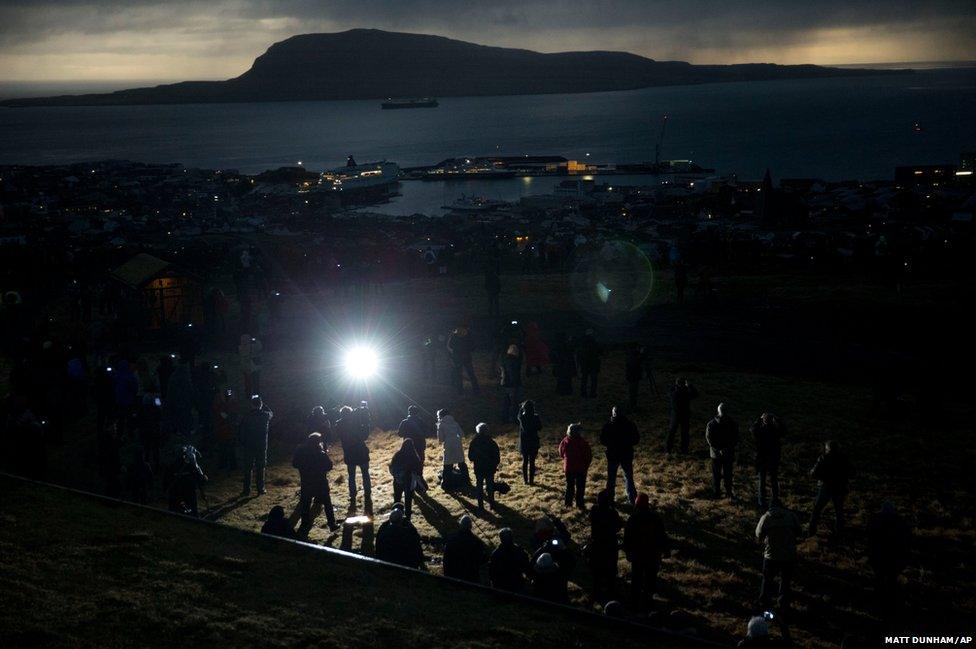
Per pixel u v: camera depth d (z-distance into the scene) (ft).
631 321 122.72
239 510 56.65
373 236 306.76
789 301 131.34
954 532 53.88
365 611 33.94
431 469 66.95
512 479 64.13
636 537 42.80
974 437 72.74
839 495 52.60
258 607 33.35
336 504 58.65
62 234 330.75
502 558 39.22
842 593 46.03
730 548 51.83
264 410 60.34
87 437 70.74
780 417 79.05
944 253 159.43
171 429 68.69
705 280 131.54
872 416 79.30
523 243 284.41
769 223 343.87
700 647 32.63
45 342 72.54
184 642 29.60
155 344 103.86
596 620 34.58
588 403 84.07
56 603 31.35
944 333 110.93
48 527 39.96
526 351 94.68
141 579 34.76
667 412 80.74
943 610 43.86
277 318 114.93
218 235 261.85
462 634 32.32
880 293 133.18
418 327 117.91
